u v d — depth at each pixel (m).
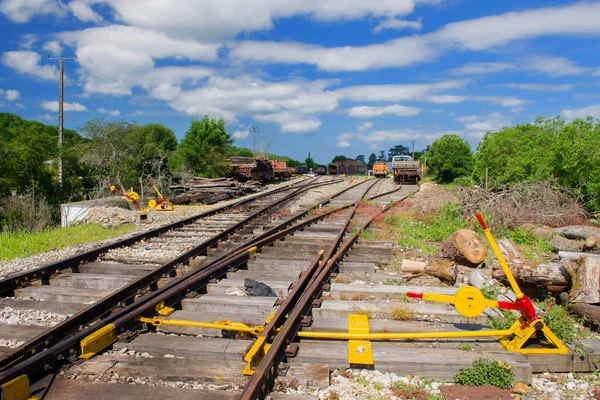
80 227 12.98
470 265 7.70
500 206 11.66
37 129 21.23
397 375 4.16
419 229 11.68
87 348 4.30
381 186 33.62
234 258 7.65
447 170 47.16
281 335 4.28
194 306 5.83
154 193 25.62
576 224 11.16
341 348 4.45
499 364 4.06
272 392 3.72
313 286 5.89
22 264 8.44
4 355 4.13
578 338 4.76
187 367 4.08
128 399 3.59
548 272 5.76
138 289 6.48
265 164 41.25
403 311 5.40
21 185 19.38
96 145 26.05
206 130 38.16
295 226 11.59
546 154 14.13
